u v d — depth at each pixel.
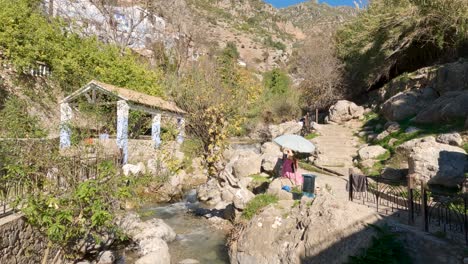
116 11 34.44
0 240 5.36
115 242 8.22
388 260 5.08
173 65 33.69
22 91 13.40
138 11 36.97
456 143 9.86
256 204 8.66
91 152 7.71
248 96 15.84
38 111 13.38
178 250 8.28
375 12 19.92
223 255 8.02
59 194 6.35
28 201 5.85
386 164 11.62
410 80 17.16
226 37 112.12
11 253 5.64
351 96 24.64
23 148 6.49
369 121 18.28
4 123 7.29
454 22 15.00
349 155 14.46
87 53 18.44
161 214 11.16
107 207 7.02
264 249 6.86
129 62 21.59
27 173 6.23
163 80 22.11
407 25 16.89
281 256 6.49
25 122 7.94
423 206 6.12
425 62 19.56
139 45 36.75
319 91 26.00
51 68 15.94
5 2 14.71
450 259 5.03
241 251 7.20
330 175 12.72
